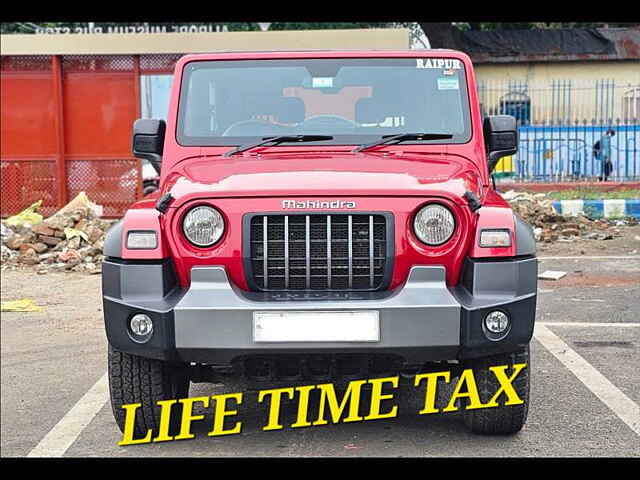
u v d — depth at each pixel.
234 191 4.01
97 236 11.56
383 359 4.15
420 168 4.38
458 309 3.88
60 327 7.39
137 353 3.99
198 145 4.88
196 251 4.01
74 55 14.85
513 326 3.91
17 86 14.93
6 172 15.03
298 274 4.04
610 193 16.14
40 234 11.39
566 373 5.61
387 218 3.99
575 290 8.61
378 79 5.02
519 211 13.11
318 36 14.45
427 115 4.96
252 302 3.91
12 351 6.57
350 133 4.91
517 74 20.59
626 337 6.62
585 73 20.61
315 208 4.00
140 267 3.98
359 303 3.88
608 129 17.81
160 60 14.91
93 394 5.40
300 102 4.98
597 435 4.43
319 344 3.87
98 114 14.98
